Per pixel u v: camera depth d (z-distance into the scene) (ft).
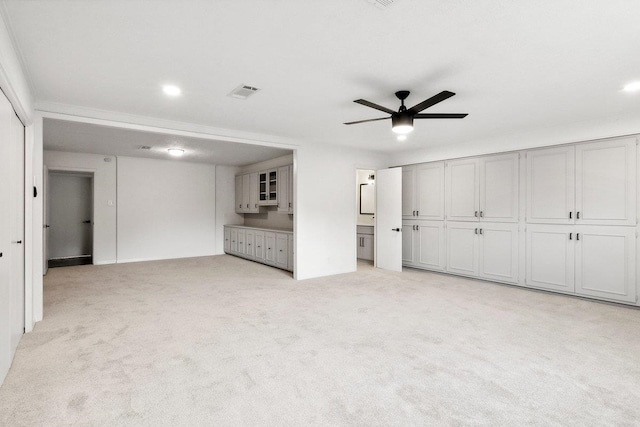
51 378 7.23
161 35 7.01
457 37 7.09
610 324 10.77
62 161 20.88
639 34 6.91
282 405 6.33
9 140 7.66
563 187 14.39
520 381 7.22
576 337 9.64
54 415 5.97
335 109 12.04
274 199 22.81
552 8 6.05
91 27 6.68
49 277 17.84
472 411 6.17
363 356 8.38
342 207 19.21
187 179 25.84
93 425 5.72
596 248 13.56
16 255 8.82
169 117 13.08
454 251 18.31
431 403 6.41
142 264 22.17
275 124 14.24
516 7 6.02
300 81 9.48
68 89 10.00
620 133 12.82
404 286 15.93
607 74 8.96
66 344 8.98
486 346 9.00
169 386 6.95
